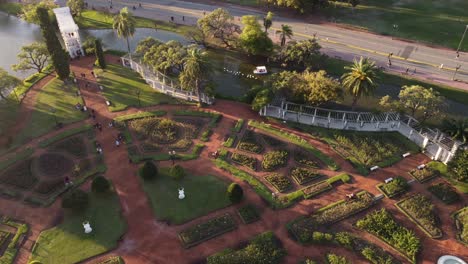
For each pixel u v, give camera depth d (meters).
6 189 68.06
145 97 92.88
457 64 108.81
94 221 62.53
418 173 72.12
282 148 77.50
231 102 92.12
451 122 75.62
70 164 73.50
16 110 87.50
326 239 59.09
